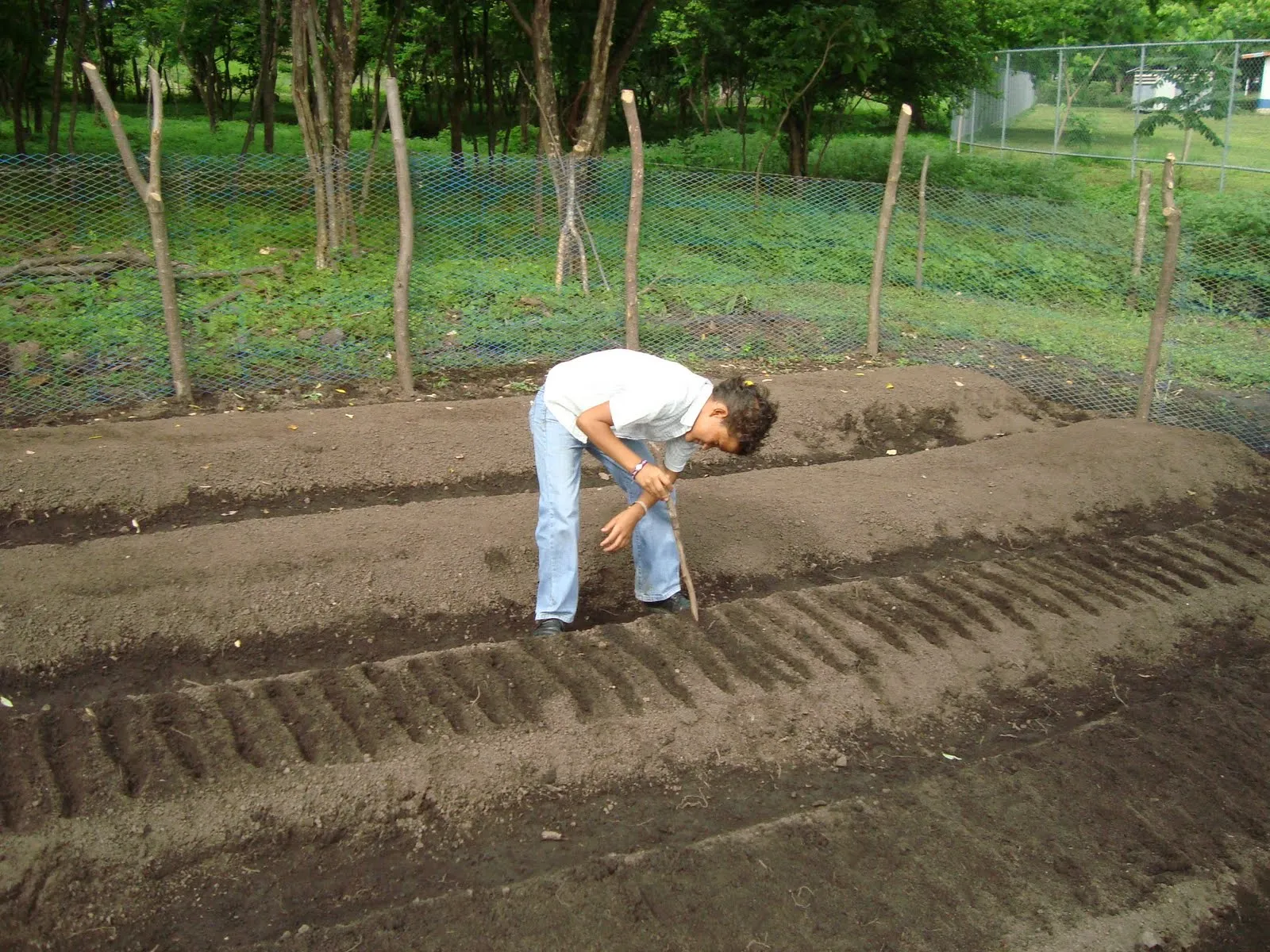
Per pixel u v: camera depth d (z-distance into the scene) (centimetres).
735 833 339
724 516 553
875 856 334
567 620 443
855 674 425
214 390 682
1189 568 539
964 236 1041
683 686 407
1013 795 367
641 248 873
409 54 1870
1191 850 349
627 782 365
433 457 609
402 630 465
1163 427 714
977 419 736
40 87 1784
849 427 708
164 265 646
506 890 309
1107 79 1636
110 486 544
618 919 302
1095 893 327
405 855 330
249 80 2577
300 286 805
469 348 757
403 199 665
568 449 420
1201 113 1491
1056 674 444
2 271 778
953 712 416
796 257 929
